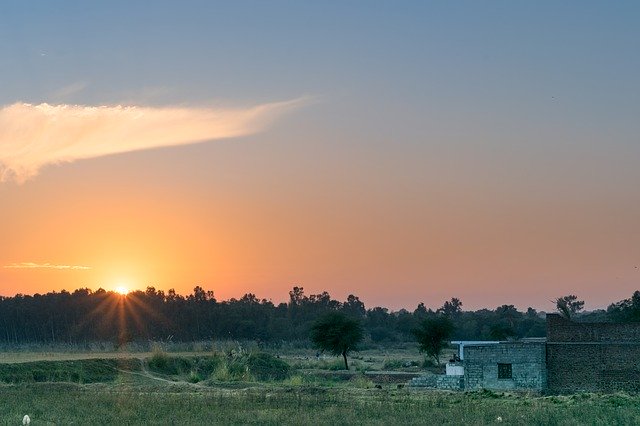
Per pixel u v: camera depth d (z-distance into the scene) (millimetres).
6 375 70562
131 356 90500
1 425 38906
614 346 61250
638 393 58969
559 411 43812
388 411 44469
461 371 71125
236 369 85250
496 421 39750
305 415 42594
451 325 114250
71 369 76688
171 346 114750
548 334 64500
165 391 60875
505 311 199250
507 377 62000
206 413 43938
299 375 84188
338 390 61406
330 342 107312
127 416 42438
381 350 188750
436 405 48062
